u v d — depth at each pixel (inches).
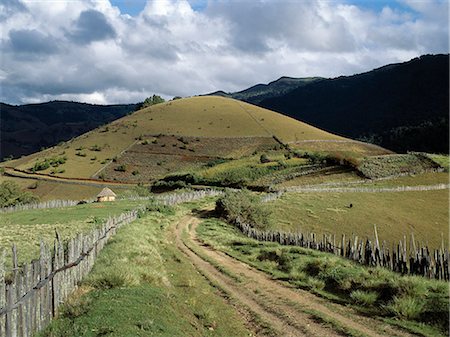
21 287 365.1
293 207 2314.2
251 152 5147.6
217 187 3595.0
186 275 738.2
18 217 1900.8
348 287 612.1
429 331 447.8
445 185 2982.3
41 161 5201.8
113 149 5403.5
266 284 678.5
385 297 554.6
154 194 3538.4
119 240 906.7
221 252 1007.0
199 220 1787.6
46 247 441.7
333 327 473.1
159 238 1163.3
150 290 551.8
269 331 471.5
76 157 5236.2
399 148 6840.6
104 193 2827.3
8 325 337.1
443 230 2113.7
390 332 450.9
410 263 694.5
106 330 388.5
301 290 635.5
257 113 6752.0
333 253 924.6
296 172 3582.7
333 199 2551.7
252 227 1680.6
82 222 1453.0
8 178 4778.5
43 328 409.4
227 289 645.9
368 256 794.2
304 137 5777.6
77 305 455.2
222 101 7411.4
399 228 2105.1
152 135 5772.6
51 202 2731.3
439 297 509.0
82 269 581.9
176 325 448.5
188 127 6058.1
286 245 1066.1
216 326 483.8
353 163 3467.0
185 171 4269.2
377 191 2817.4
